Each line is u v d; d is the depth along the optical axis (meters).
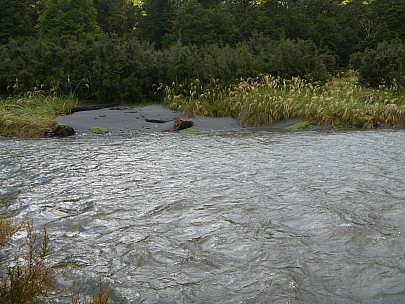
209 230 5.39
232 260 4.58
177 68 20.02
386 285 4.01
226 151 10.74
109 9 36.41
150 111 17.67
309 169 8.50
